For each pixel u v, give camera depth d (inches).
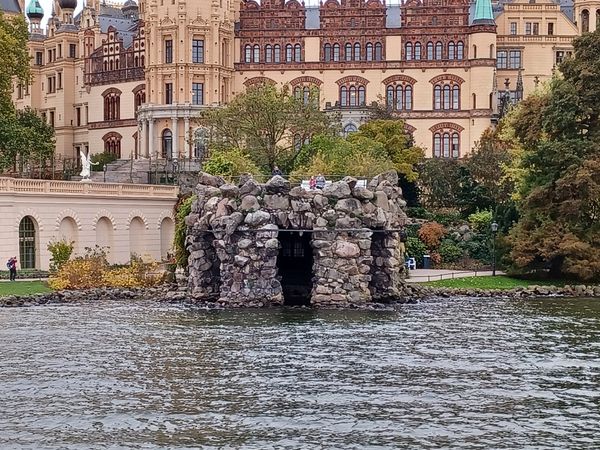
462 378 1871.3
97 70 6835.6
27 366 1968.5
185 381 1839.3
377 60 6284.5
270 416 1600.6
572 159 3631.9
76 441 1471.5
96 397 1720.0
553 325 2544.3
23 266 3732.8
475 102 6171.3
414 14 6250.0
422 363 2009.1
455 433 1510.8
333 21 6299.2
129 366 1971.0
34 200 3737.7
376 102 5625.0
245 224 2918.3
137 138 6550.2
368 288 3004.4
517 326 2524.6
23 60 4840.1
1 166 4672.7
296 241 3260.3
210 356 2074.3
